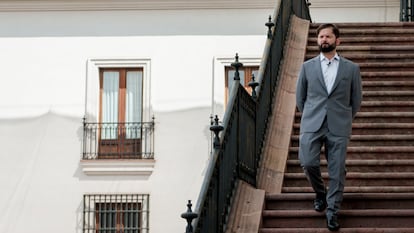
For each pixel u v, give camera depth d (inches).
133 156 826.2
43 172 829.2
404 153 391.9
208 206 291.4
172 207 812.0
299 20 537.0
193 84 832.9
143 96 832.9
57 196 824.3
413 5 669.9
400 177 366.9
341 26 560.4
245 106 360.2
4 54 845.2
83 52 842.2
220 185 313.4
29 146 834.2
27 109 838.5
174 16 842.2
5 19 850.8
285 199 339.0
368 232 311.7
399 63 480.1
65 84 840.9
